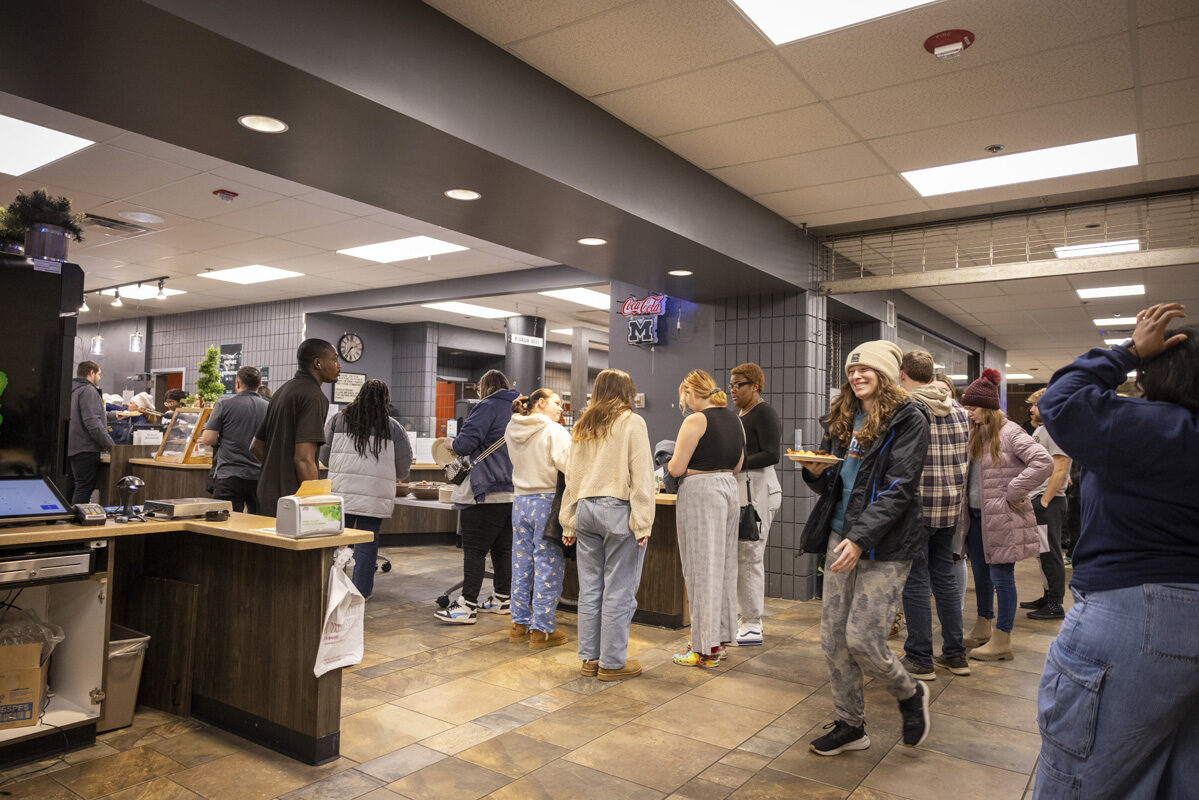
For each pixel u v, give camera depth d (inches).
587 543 141.7
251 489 207.5
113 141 188.1
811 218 216.1
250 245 291.3
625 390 142.5
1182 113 143.4
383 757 104.3
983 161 170.7
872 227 225.0
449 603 181.3
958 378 410.0
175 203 238.5
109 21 84.7
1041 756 60.4
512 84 127.3
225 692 112.2
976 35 117.1
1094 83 132.1
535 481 160.2
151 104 106.6
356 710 121.6
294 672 104.0
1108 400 56.7
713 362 243.0
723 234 185.8
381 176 135.9
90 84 100.7
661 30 119.1
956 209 206.1
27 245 114.7
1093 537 58.6
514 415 165.2
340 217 252.2
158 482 269.9
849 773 101.7
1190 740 55.6
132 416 328.8
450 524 312.3
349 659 103.6
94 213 249.8
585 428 141.2
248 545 111.4
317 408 140.4
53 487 109.6
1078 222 211.5
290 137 118.3
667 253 185.5
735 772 101.6
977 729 118.2
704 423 145.6
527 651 155.7
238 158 128.2
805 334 225.3
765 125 153.3
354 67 102.3
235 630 111.8
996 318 368.5
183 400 325.4
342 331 441.1
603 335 519.8
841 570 94.3
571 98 140.0
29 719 100.1
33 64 95.1
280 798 91.4
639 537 136.4
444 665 145.6
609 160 148.8
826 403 237.1
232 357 447.8
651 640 168.1
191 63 94.4
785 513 223.8
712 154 169.3
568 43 123.6
